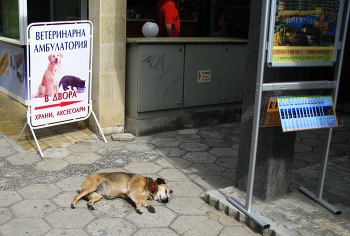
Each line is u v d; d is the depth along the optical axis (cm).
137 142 589
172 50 614
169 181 466
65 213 383
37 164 489
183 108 656
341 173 501
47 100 522
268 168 398
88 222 370
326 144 403
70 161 503
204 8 879
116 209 396
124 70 596
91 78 564
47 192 421
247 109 408
